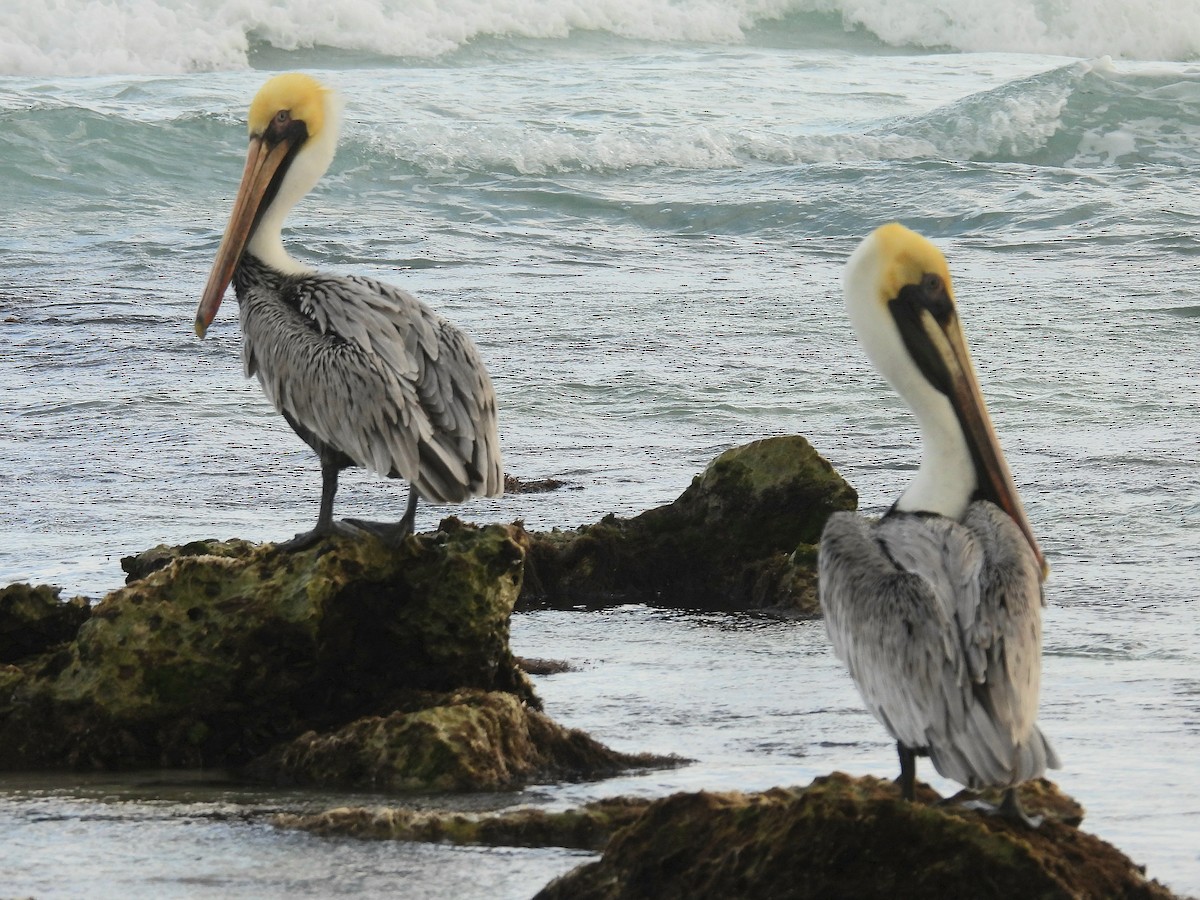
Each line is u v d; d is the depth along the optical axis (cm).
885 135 4488
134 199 3769
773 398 2194
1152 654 1209
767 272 3159
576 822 865
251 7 5428
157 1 5338
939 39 6688
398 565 1041
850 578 741
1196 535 1572
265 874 812
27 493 1745
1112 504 1678
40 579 1416
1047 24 6781
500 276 3080
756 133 4391
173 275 3112
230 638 1017
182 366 2406
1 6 5103
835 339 2566
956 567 721
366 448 1060
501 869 819
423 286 2962
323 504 1086
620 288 2977
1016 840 679
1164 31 6806
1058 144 4466
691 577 1501
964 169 4016
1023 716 683
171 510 1681
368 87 4975
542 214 3772
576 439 1997
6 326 2641
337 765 975
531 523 1636
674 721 1083
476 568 1040
